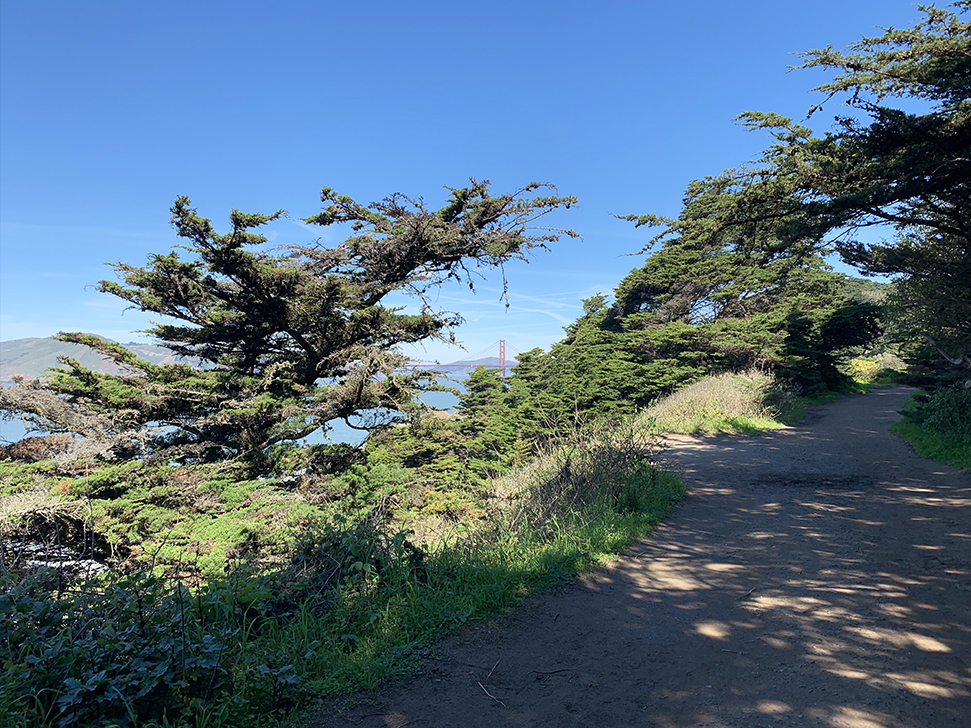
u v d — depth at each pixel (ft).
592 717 11.30
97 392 59.77
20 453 55.11
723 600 17.76
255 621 14.49
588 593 18.20
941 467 38.32
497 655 13.88
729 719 11.22
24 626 11.72
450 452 79.20
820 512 28.30
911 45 39.83
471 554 19.56
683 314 119.44
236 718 10.67
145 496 49.85
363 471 60.23
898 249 47.62
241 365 70.18
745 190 47.73
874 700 11.73
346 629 14.29
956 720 10.95
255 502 50.70
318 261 67.67
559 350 135.95
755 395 69.36
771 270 107.65
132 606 12.64
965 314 43.98
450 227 67.72
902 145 40.29
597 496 26.61
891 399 92.48
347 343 69.46
